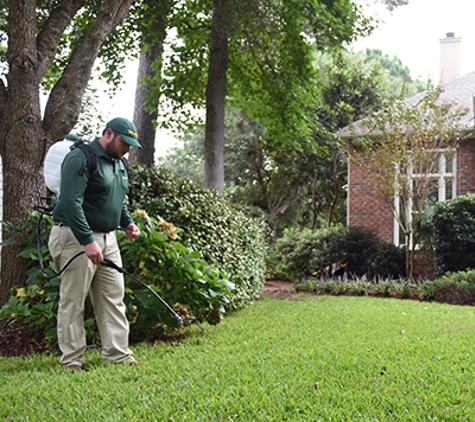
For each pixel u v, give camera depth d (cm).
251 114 1479
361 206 1380
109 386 313
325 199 2216
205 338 487
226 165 2311
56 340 440
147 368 361
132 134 370
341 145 1373
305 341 466
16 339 469
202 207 643
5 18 787
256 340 473
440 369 357
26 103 535
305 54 1248
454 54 1795
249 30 1186
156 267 479
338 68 1908
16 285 501
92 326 461
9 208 529
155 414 263
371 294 1039
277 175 2322
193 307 504
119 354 383
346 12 1191
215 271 509
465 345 454
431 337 498
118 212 384
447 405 283
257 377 333
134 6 1142
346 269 1274
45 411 272
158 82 1352
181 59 1338
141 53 1382
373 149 1248
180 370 356
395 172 1117
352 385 317
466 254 1097
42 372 355
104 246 380
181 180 638
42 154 541
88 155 358
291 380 325
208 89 1188
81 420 257
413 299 965
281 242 1443
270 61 1291
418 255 1230
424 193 1170
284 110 1344
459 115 1124
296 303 836
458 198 1113
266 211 2327
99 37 584
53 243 374
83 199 365
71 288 371
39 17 822
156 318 464
